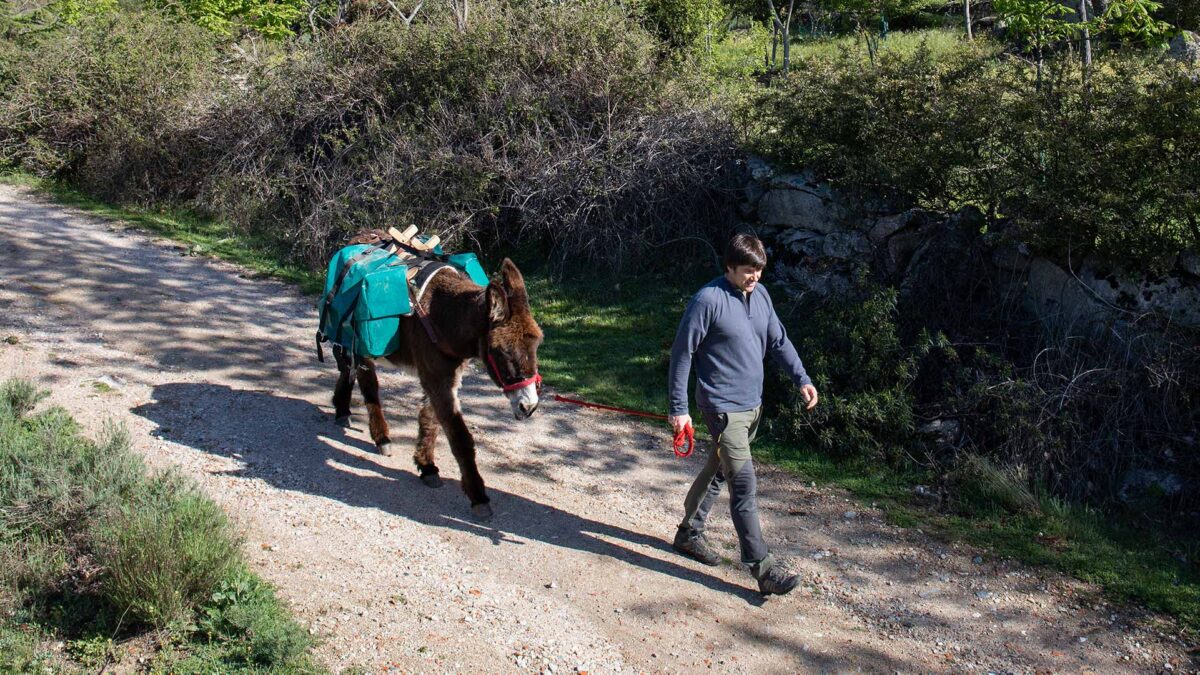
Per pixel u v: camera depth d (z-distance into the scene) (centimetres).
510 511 584
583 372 833
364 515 559
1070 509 616
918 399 724
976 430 686
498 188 1062
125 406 672
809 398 501
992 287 779
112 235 1127
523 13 1165
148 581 429
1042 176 739
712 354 482
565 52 1112
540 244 1076
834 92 883
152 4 1773
